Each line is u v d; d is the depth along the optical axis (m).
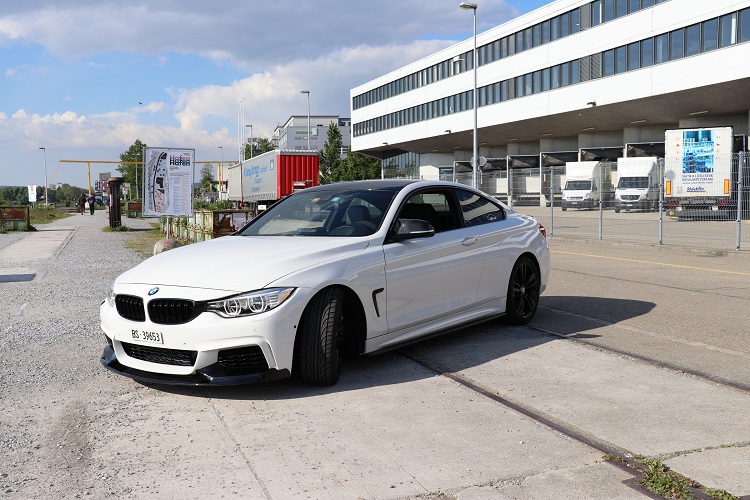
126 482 3.42
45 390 5.01
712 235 19.81
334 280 4.82
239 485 3.35
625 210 34.31
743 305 8.02
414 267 5.50
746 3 33.22
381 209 5.65
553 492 3.20
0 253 17.11
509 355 5.73
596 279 10.54
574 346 6.01
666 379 4.98
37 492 3.32
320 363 4.76
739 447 3.70
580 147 50.59
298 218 5.91
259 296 4.50
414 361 5.57
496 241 6.47
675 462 3.51
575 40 44.19
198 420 4.29
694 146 27.53
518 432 3.97
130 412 4.48
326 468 3.53
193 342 4.48
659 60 38.38
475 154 37.41
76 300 9.27
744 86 34.62
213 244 5.59
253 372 4.55
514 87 50.19
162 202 17.73
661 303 8.23
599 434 3.93
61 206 79.62
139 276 4.99
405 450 3.74
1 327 7.42
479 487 3.27
